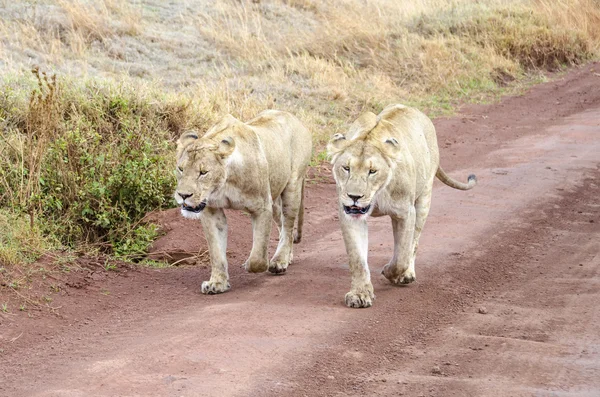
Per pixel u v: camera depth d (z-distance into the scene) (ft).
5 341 31.27
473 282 38.70
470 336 31.65
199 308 34.83
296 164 40.47
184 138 34.94
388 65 98.32
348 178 32.53
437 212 51.11
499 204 53.01
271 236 47.34
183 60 87.35
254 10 110.32
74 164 46.19
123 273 39.78
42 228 42.19
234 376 27.35
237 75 85.15
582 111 89.76
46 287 36.37
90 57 80.18
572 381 26.94
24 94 55.47
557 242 45.21
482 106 91.20
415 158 36.04
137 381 26.99
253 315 33.37
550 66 113.80
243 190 35.68
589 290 37.14
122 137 52.75
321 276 39.34
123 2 98.22
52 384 27.09
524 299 36.29
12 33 81.05
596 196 55.57
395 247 35.99
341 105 81.66
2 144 47.19
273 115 40.45
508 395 25.86
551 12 125.29
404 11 119.75
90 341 31.50
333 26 107.34
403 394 26.25
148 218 45.96
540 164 64.64
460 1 126.00
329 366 28.50
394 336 31.65
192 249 43.19
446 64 100.37
